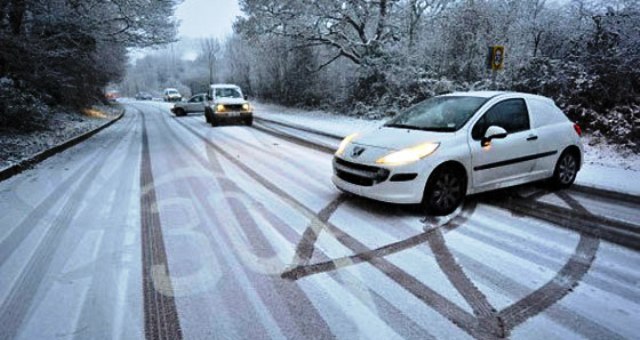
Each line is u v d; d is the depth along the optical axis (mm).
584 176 6367
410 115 5504
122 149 10359
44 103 14695
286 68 29562
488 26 14602
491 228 4172
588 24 11930
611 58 9664
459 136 4605
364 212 4711
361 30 21109
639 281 3064
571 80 10289
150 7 13883
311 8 19953
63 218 4625
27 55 11281
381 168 4383
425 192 4398
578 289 2951
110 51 19344
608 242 3811
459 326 2504
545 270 3246
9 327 2539
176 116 25016
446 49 15758
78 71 15977
